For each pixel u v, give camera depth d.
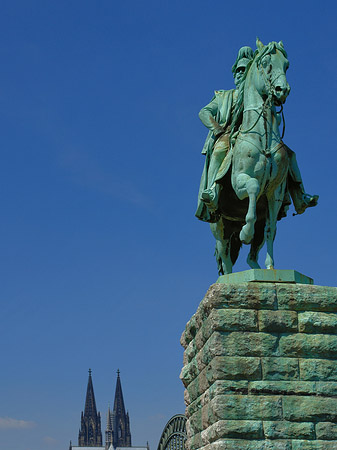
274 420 10.32
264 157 11.83
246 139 12.03
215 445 10.27
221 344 10.59
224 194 13.02
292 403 10.42
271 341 10.67
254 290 10.88
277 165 11.90
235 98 13.75
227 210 13.27
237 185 11.79
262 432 10.23
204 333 11.22
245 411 10.30
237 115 12.78
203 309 11.21
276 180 11.95
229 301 10.79
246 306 10.80
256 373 10.51
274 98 12.05
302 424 10.34
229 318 10.69
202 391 11.47
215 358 10.54
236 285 10.88
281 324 10.76
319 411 10.41
